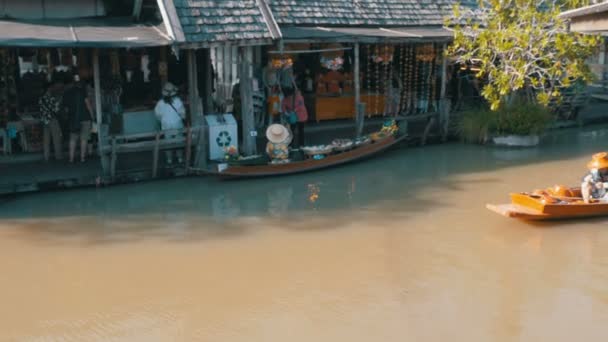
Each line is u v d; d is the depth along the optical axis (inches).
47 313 319.0
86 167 550.0
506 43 629.9
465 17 735.1
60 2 586.9
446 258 380.5
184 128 539.5
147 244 402.3
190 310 320.8
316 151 580.4
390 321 308.0
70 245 400.5
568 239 409.7
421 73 770.8
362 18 690.2
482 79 772.0
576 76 647.1
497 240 408.8
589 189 450.3
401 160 628.4
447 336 293.7
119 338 295.7
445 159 631.2
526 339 291.0
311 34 613.9
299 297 333.4
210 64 636.7
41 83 606.9
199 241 407.5
